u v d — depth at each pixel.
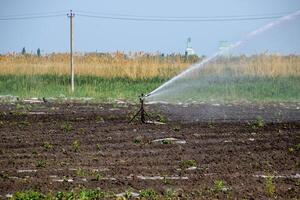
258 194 27.02
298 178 30.77
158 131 47.28
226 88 98.38
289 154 37.72
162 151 38.28
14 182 28.98
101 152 37.75
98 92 93.00
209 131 47.62
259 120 54.56
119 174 31.28
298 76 98.62
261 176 31.09
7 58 111.12
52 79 105.00
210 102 78.94
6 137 43.59
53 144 40.62
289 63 99.38
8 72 105.00
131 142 41.78
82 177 30.41
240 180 30.00
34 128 48.66
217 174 31.48
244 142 42.12
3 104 73.06
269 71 99.94
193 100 82.75
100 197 25.98
